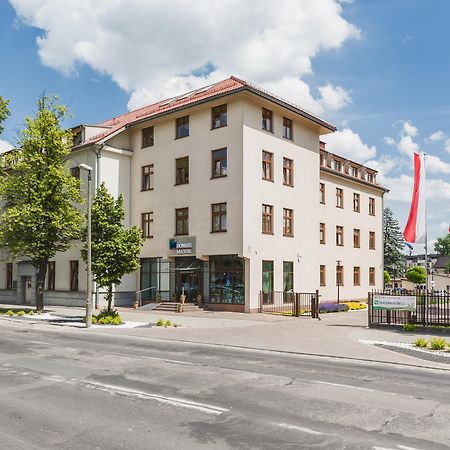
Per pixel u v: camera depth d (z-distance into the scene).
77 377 10.39
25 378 10.27
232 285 28.17
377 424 7.11
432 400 8.62
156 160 32.53
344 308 32.94
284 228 30.47
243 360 12.94
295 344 15.96
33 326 22.48
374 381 10.30
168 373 10.91
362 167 44.06
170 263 31.33
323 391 9.23
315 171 33.59
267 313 27.55
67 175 28.03
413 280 53.59
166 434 6.54
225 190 28.31
